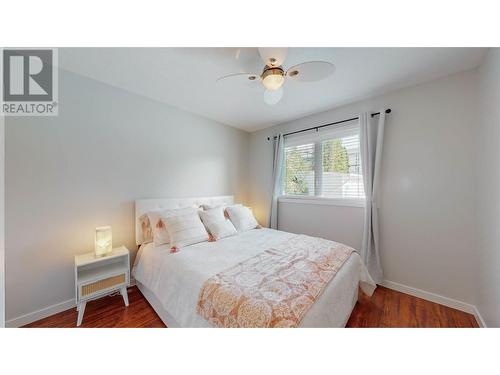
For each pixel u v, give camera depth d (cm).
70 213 182
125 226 219
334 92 222
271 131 346
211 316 110
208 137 309
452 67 174
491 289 140
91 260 168
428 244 196
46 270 170
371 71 181
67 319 166
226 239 223
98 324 160
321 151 287
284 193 330
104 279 170
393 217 217
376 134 229
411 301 193
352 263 167
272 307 98
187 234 201
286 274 133
